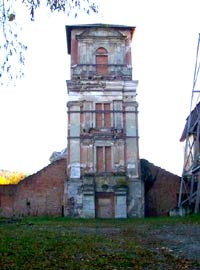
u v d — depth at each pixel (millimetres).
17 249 13781
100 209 42562
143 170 45219
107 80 45031
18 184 44062
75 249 14469
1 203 43531
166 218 34906
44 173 44562
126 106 44906
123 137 44156
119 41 46344
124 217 41656
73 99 44750
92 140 43906
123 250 14609
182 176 40594
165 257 13281
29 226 26172
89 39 46250
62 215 43625
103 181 43062
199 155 39125
